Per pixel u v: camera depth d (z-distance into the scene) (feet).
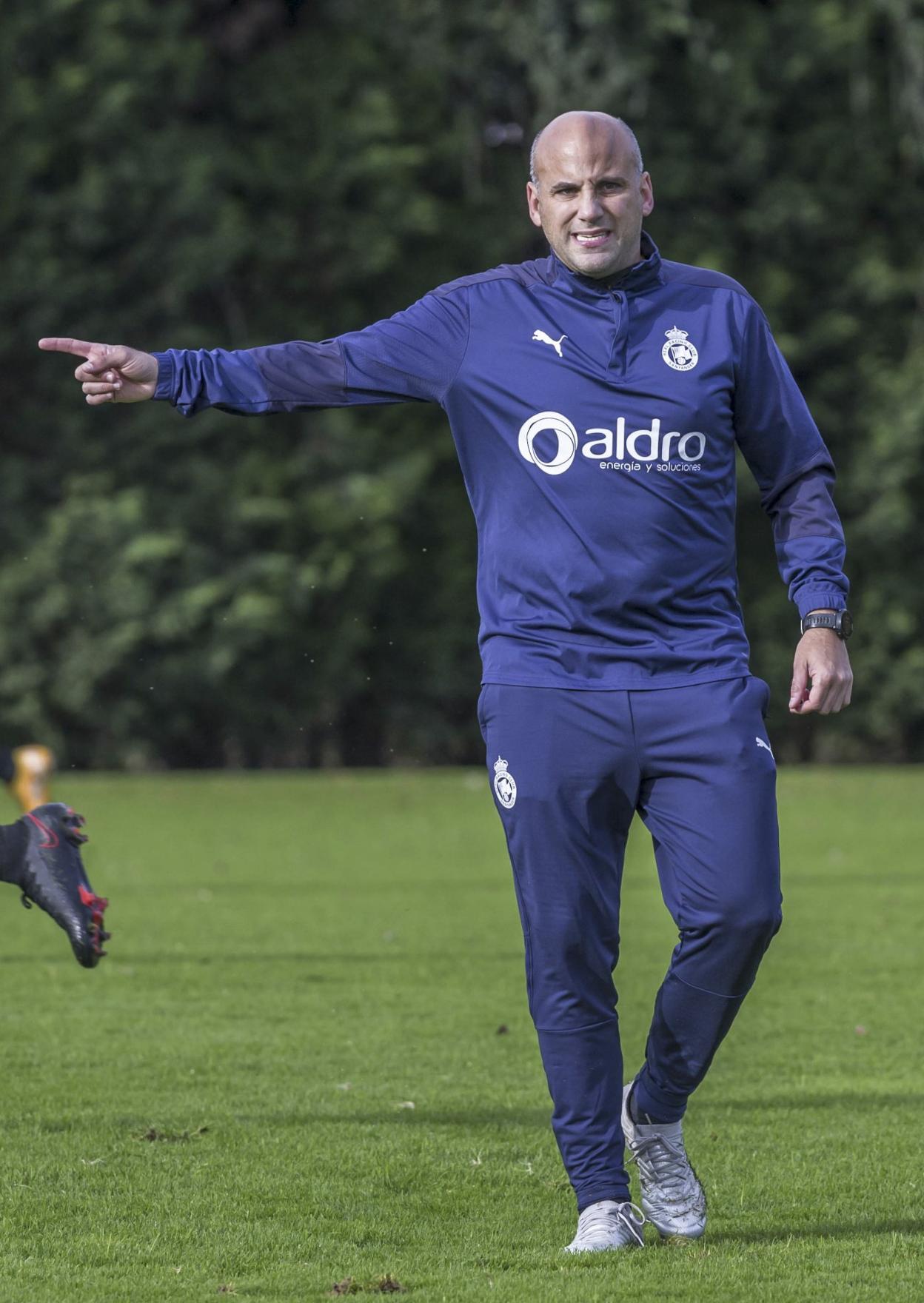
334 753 357.61
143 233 337.93
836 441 376.07
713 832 48.57
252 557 332.80
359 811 236.84
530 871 49.88
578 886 49.70
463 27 366.02
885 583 372.17
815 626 50.80
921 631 377.09
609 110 357.20
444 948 116.78
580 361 49.57
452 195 375.86
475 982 103.14
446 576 357.82
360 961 110.93
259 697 339.16
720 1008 49.67
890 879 157.38
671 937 124.77
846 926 127.75
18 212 331.77
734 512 51.26
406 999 96.99
